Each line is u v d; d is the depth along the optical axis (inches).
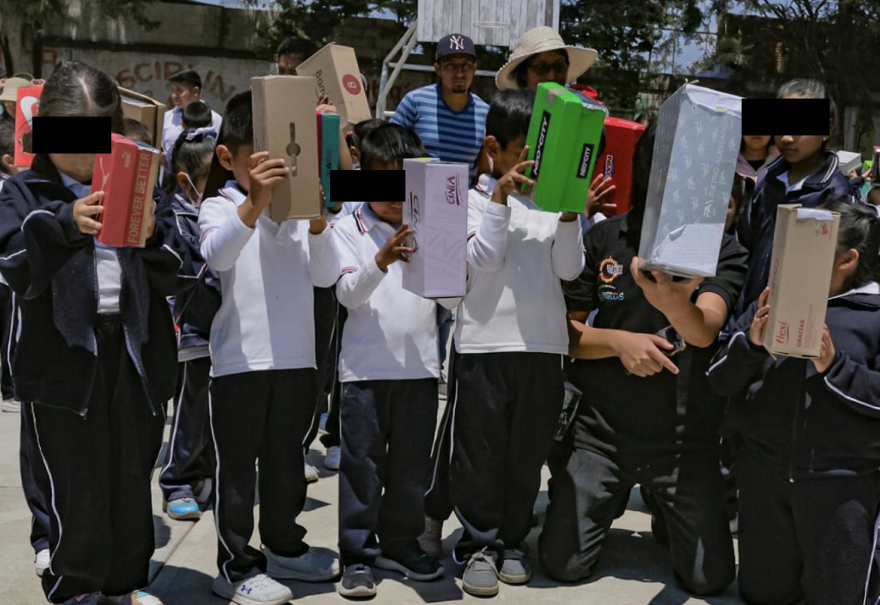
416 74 662.5
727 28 716.7
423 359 134.4
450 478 139.5
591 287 140.2
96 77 107.7
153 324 115.2
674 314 122.6
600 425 139.4
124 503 116.9
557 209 120.9
